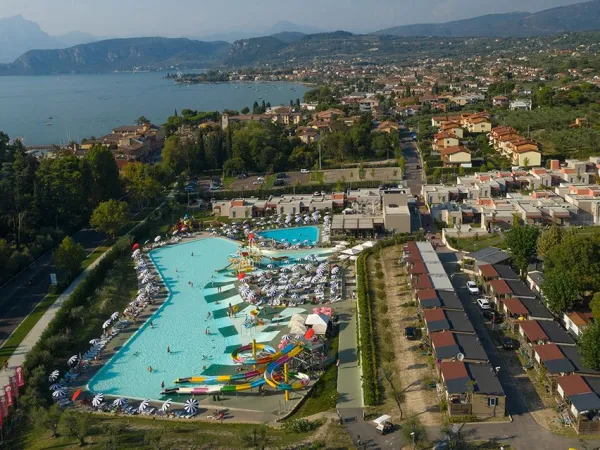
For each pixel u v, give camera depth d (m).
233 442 82.81
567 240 117.69
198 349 117.69
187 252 179.75
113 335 124.44
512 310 111.12
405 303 127.31
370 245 168.62
